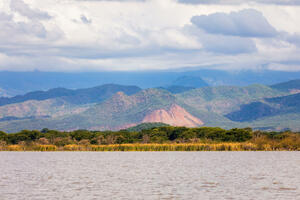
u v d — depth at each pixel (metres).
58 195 116.69
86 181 148.25
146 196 115.06
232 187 130.75
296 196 114.88
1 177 161.62
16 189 127.69
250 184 137.50
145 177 160.12
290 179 151.12
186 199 110.75
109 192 121.88
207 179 151.88
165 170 187.50
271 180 148.12
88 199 110.94
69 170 190.88
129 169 193.88
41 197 113.81
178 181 146.50
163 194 118.06
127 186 134.12
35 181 148.25
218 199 110.69
